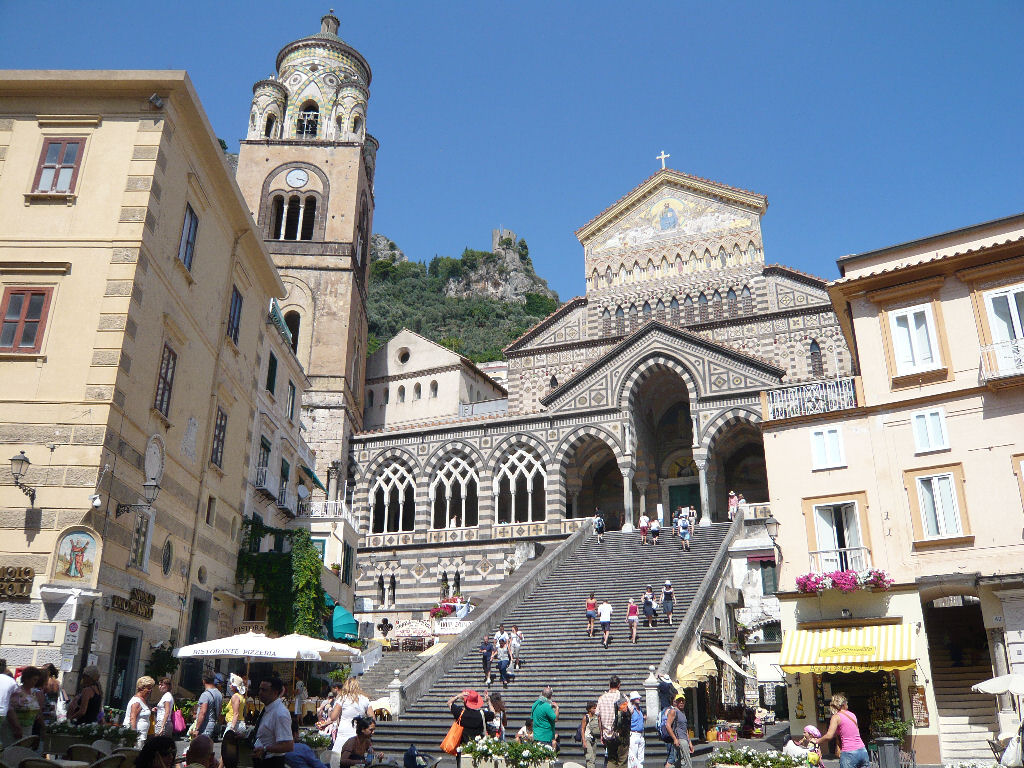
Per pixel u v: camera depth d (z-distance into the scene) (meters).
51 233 22.98
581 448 52.72
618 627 31.91
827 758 25.02
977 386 26.36
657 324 50.09
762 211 56.22
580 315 59.34
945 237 28.86
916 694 24.52
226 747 13.56
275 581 31.12
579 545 44.66
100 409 21.39
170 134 24.73
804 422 28.84
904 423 27.30
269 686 11.98
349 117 63.72
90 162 23.72
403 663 35.44
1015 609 23.91
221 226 29.81
